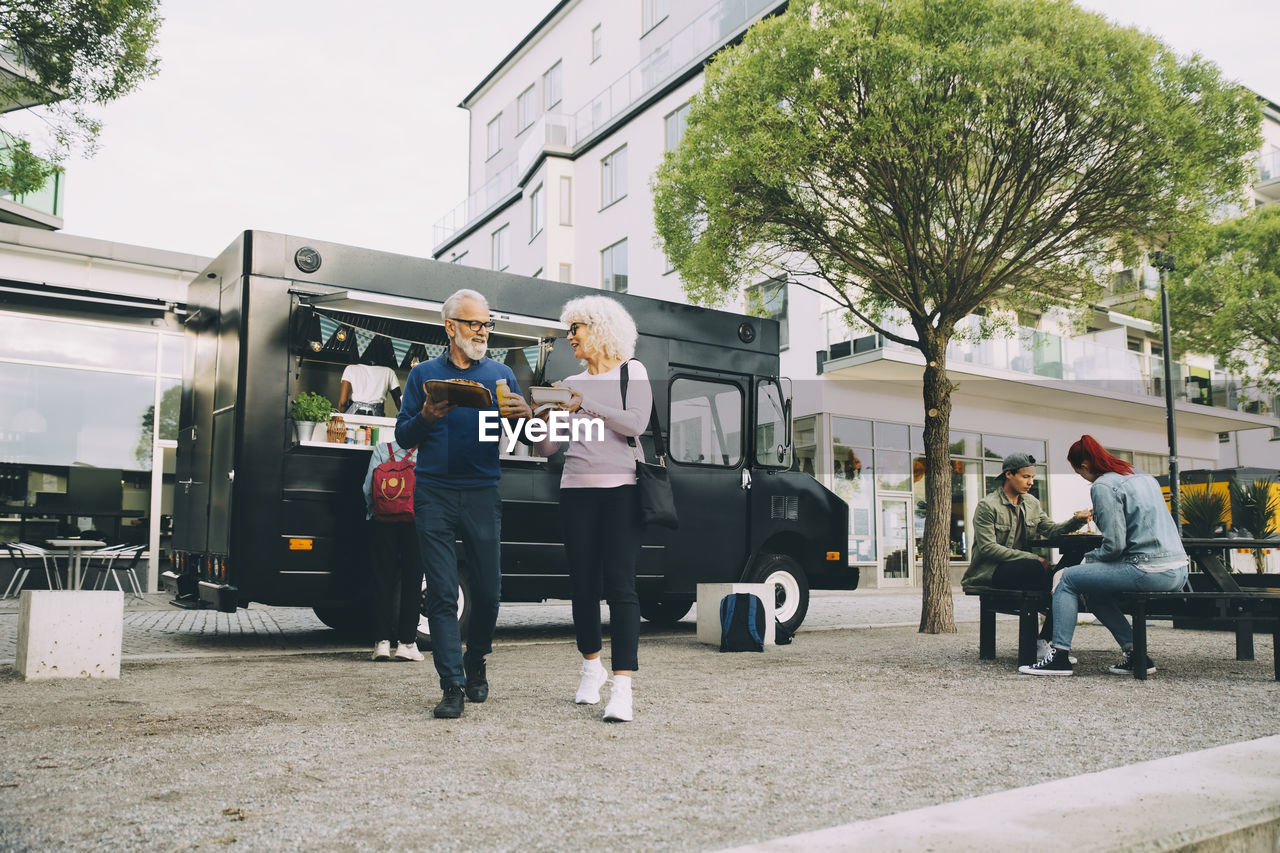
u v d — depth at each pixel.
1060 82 9.35
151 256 15.26
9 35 11.01
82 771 3.19
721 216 10.28
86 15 11.12
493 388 4.50
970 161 10.23
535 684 5.39
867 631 10.04
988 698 5.03
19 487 13.84
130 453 14.73
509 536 8.20
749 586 7.91
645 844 2.42
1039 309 12.58
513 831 2.52
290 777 3.11
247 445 7.19
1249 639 6.89
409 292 7.90
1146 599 5.80
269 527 7.22
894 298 10.92
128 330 14.88
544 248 29.56
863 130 9.53
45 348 14.20
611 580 4.33
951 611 9.88
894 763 3.41
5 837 2.44
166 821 2.60
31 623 5.55
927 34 9.82
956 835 2.33
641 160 26.67
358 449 7.61
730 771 3.25
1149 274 25.73
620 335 4.54
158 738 3.76
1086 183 9.99
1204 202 9.99
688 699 4.91
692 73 24.95
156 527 14.84
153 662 6.67
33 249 14.37
